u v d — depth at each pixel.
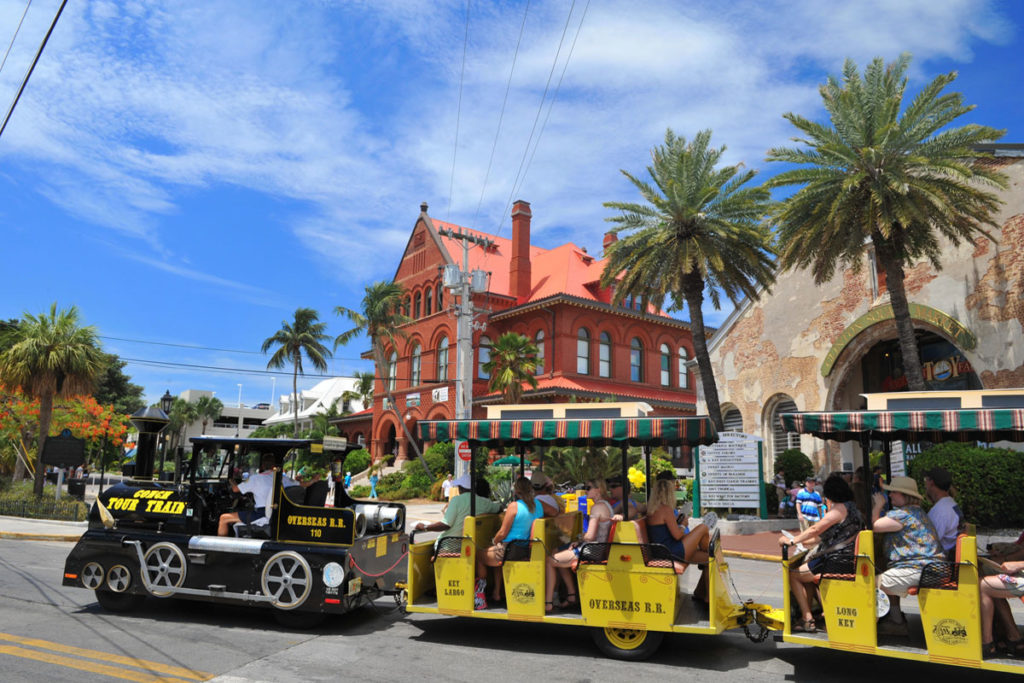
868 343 23.16
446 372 41.47
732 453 20.38
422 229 45.53
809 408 24.78
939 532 6.19
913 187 17.69
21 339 23.17
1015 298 19.19
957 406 6.59
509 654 6.93
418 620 8.52
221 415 104.62
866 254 23.33
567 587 7.41
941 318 20.70
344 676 6.05
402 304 46.16
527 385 38.56
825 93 20.22
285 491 8.63
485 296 40.59
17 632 7.33
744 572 13.48
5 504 20.33
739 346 27.73
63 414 27.62
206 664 6.34
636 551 6.80
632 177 23.83
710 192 22.58
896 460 17.09
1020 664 5.55
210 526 8.61
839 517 6.46
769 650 7.23
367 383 50.66
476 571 7.52
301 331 56.34
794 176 19.34
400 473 36.97
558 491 20.95
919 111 18.36
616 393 38.47
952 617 5.80
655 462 25.03
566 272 41.22
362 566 8.12
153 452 12.18
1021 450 18.02
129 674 5.94
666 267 23.11
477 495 8.23
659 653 7.04
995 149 19.83
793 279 25.84
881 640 6.27
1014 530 15.50
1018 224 19.28
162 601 9.23
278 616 7.98
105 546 8.46
